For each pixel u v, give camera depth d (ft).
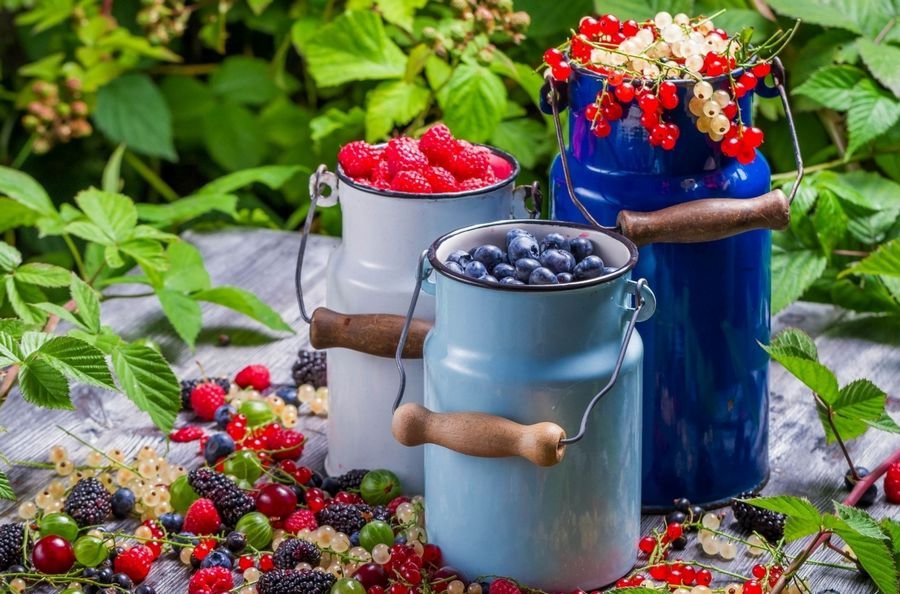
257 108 10.15
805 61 7.77
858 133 7.29
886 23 7.56
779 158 8.39
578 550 4.39
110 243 6.43
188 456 5.51
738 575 4.52
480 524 4.38
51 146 9.36
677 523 4.86
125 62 9.00
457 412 4.25
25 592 4.56
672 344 4.84
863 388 4.92
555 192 4.99
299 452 5.53
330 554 4.64
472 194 4.75
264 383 6.07
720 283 4.80
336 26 7.39
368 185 4.85
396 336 4.79
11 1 8.98
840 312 6.79
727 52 4.65
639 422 4.49
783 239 6.77
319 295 6.99
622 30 4.84
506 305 4.10
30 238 9.47
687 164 4.69
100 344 5.51
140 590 4.47
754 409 5.07
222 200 7.43
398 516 4.87
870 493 5.10
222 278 7.18
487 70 7.07
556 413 4.19
